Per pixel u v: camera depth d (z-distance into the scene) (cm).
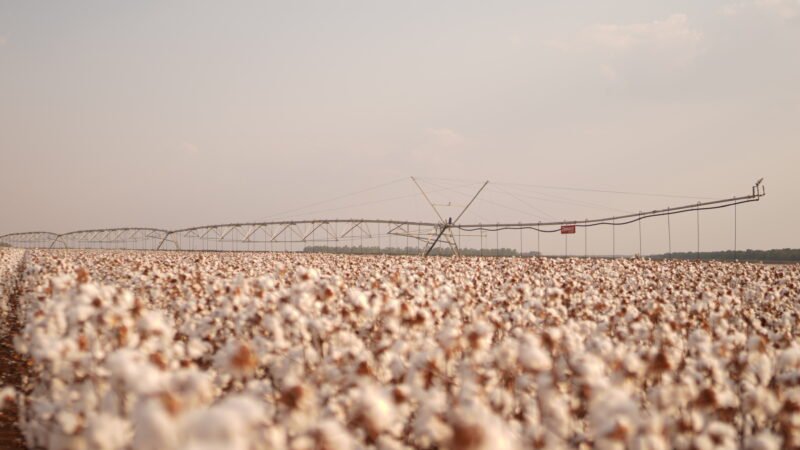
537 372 589
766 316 1231
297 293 829
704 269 2820
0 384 1014
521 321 950
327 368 609
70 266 1625
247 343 666
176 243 16300
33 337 677
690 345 762
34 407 594
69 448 527
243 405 349
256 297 871
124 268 1809
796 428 545
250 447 380
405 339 754
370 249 10956
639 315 1049
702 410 569
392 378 643
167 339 646
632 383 635
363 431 486
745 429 619
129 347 597
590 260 3759
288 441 484
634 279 1861
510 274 1961
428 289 1146
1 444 788
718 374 641
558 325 908
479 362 653
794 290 1855
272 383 638
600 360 641
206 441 318
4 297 1706
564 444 534
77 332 652
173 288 1183
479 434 376
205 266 1970
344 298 990
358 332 845
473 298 1159
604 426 462
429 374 603
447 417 477
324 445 412
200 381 427
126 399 482
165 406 377
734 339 804
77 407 561
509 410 577
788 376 630
